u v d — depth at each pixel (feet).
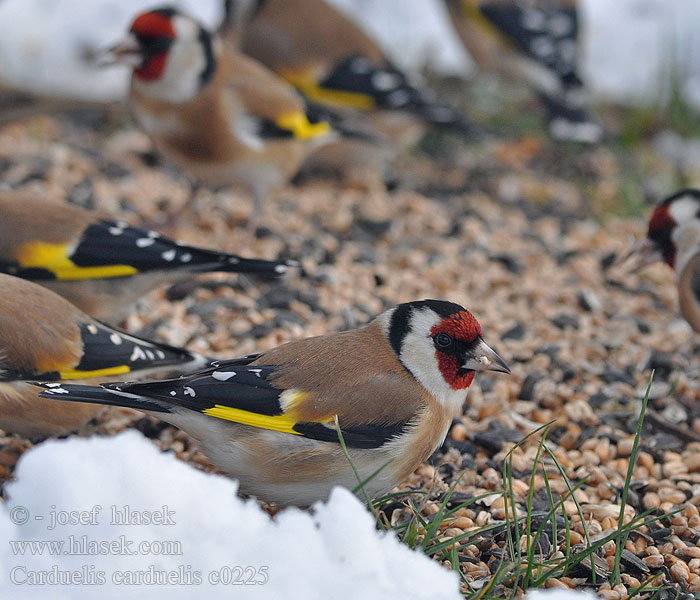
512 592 20.93
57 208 29.32
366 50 49.57
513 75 55.72
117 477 19.38
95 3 53.16
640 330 35.86
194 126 38.65
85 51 51.78
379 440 22.34
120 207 42.91
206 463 26.04
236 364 23.22
